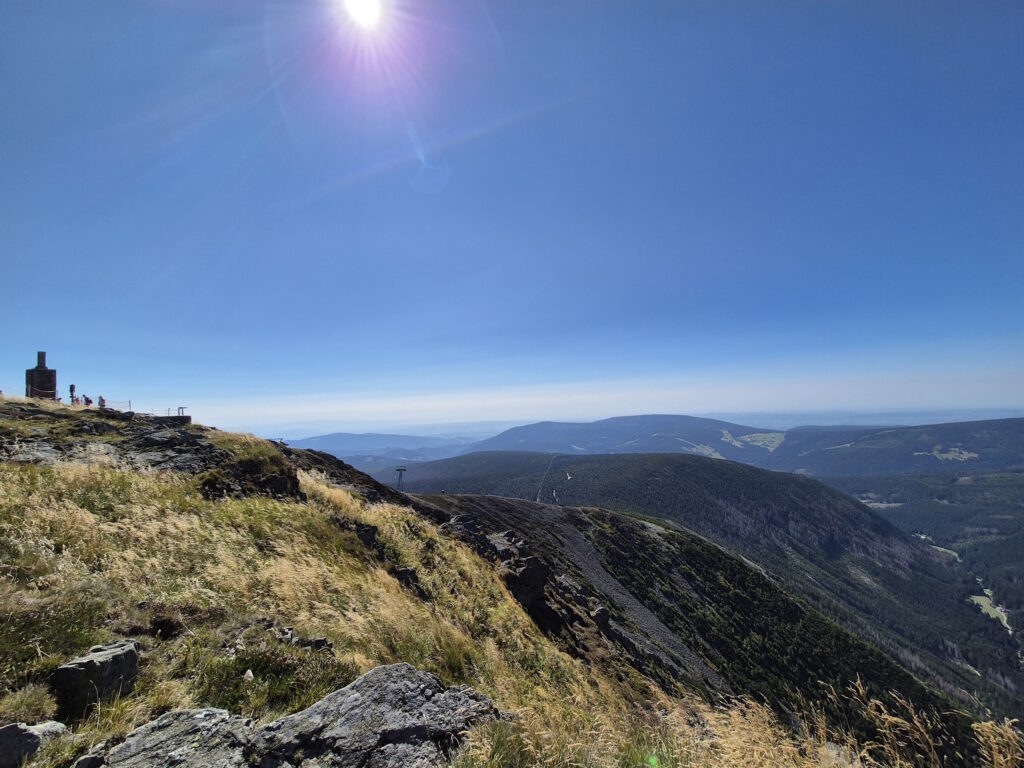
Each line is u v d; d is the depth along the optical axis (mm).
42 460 14891
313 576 12234
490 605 18531
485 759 4387
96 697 5234
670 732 5527
